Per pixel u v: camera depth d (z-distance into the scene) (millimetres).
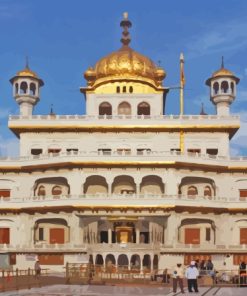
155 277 60281
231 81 90812
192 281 45281
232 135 92188
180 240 84062
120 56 95688
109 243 77562
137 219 79625
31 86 92062
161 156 82562
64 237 84188
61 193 86750
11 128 87438
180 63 93312
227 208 84125
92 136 87938
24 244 83625
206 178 85938
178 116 87938
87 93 93562
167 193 82312
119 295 42219
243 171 86625
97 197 80250
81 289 48250
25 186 86875
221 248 81062
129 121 87438
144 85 94562
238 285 53906
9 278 57719
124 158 82375
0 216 85062
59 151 87875
